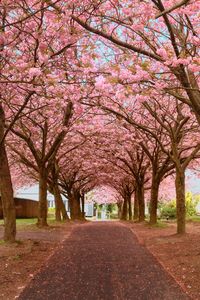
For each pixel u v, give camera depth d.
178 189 20.95
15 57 13.73
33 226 26.28
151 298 8.59
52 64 13.57
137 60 12.42
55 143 25.05
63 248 16.83
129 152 34.75
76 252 15.70
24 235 21.23
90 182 55.25
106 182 56.44
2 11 12.91
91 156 37.72
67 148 34.16
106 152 34.44
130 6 10.97
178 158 21.12
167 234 22.14
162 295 8.86
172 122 25.83
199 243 16.81
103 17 11.66
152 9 11.65
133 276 10.98
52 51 13.65
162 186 54.38
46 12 11.98
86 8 11.70
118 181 51.38
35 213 54.28
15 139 28.34
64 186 45.88
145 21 11.64
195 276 10.75
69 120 23.88
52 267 12.30
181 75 10.60
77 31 12.21
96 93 17.20
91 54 12.16
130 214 52.47
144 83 12.46
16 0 11.43
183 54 10.35
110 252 15.81
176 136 21.44
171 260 13.52
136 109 23.92
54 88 13.49
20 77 13.18
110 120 27.62
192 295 8.84
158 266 12.55
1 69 12.56
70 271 11.69
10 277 10.79
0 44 11.55
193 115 23.06
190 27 11.70
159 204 64.62
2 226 28.00
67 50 13.58
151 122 26.12
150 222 28.81
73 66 14.36
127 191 52.81
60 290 9.34
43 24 13.59
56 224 31.64
